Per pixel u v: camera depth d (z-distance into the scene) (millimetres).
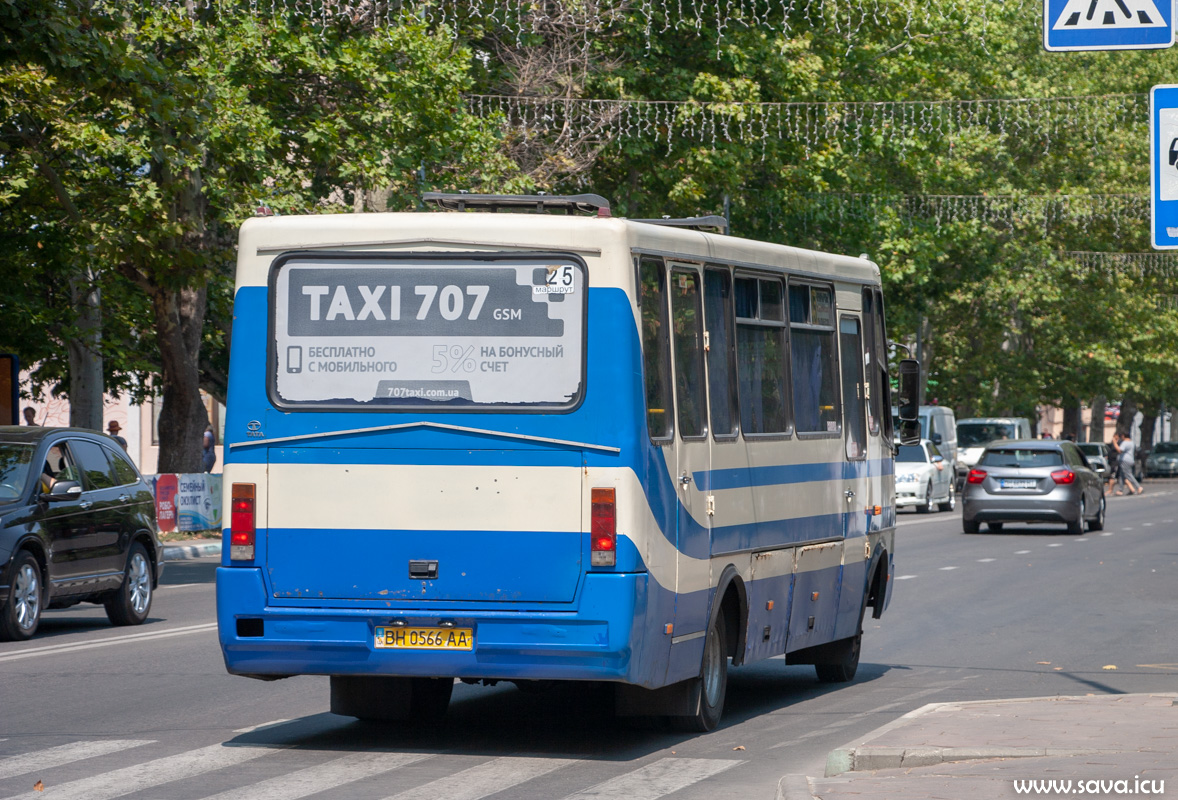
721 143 67625
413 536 16344
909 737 15641
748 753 16781
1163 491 111688
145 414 102188
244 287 16938
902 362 24281
